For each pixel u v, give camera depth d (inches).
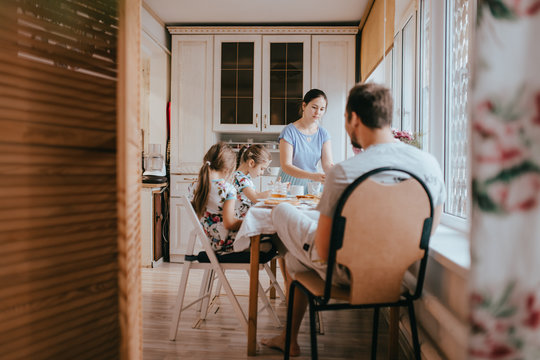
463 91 71.6
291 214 63.1
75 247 49.4
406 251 49.0
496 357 27.4
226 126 168.2
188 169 168.1
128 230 46.0
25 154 45.5
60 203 48.0
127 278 45.8
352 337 84.7
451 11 77.9
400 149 49.9
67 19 47.8
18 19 44.6
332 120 166.7
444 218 75.5
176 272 142.7
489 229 27.1
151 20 155.2
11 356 45.1
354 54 165.0
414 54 100.6
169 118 172.7
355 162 48.3
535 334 27.0
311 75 166.7
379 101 49.9
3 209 44.3
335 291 53.2
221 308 102.5
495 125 27.0
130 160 46.2
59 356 48.6
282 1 147.5
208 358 74.0
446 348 53.6
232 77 167.8
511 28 26.7
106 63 51.0
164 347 78.8
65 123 48.1
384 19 116.3
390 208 47.1
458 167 73.7
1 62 43.7
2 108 43.9
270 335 84.9
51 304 47.7
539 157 26.6
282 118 167.3
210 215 84.5
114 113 51.6
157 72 168.9
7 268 44.6
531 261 26.8
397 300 51.3
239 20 167.3
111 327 53.2
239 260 80.4
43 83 46.4
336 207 47.3
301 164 112.1
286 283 92.9
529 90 26.7
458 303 48.8
